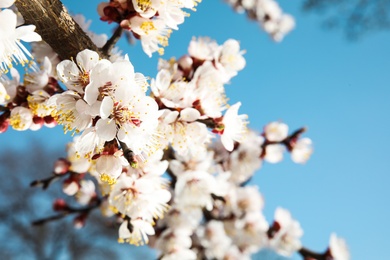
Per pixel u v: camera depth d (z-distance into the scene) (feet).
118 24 0.79
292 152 1.43
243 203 1.46
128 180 0.84
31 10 0.69
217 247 1.47
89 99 0.67
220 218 1.45
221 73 0.94
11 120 0.83
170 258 1.14
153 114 0.70
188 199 1.06
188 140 0.82
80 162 1.03
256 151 1.38
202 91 0.85
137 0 0.76
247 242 1.48
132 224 0.85
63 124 0.70
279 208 1.51
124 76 0.68
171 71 0.93
